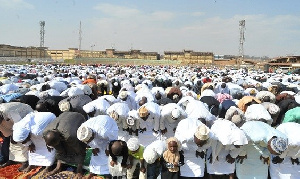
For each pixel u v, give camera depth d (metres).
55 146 5.73
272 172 5.69
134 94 10.44
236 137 5.32
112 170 5.70
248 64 77.56
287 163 5.56
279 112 7.89
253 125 5.66
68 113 6.21
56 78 16.06
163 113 7.22
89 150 7.14
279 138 5.11
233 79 22.16
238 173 5.77
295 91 14.36
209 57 90.44
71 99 8.51
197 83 17.75
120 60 82.38
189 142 5.60
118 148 5.30
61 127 5.75
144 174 5.54
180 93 10.97
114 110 7.34
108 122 5.90
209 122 7.43
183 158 5.58
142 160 5.52
